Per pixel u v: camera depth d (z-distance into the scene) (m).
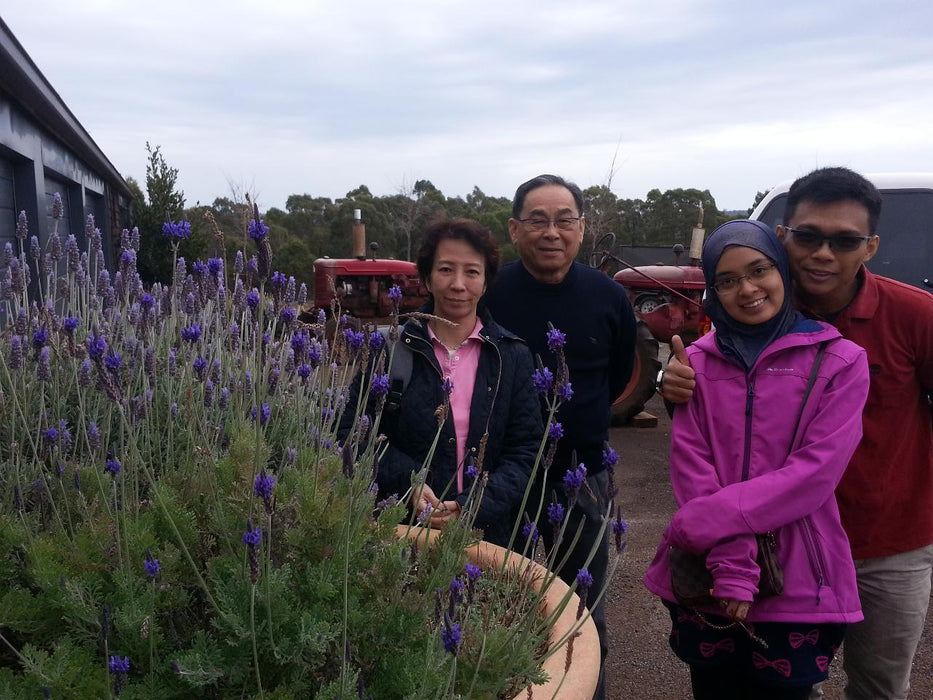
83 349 1.89
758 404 2.03
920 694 3.01
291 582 1.46
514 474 2.33
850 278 2.11
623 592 3.88
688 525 1.92
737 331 2.09
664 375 2.18
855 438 1.92
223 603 1.33
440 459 2.35
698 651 2.05
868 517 2.10
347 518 1.32
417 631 1.47
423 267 2.48
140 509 1.80
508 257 25.25
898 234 4.79
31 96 5.79
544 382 1.67
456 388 2.40
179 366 2.52
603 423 2.82
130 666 1.33
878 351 2.08
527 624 1.61
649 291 8.26
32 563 1.48
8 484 1.81
